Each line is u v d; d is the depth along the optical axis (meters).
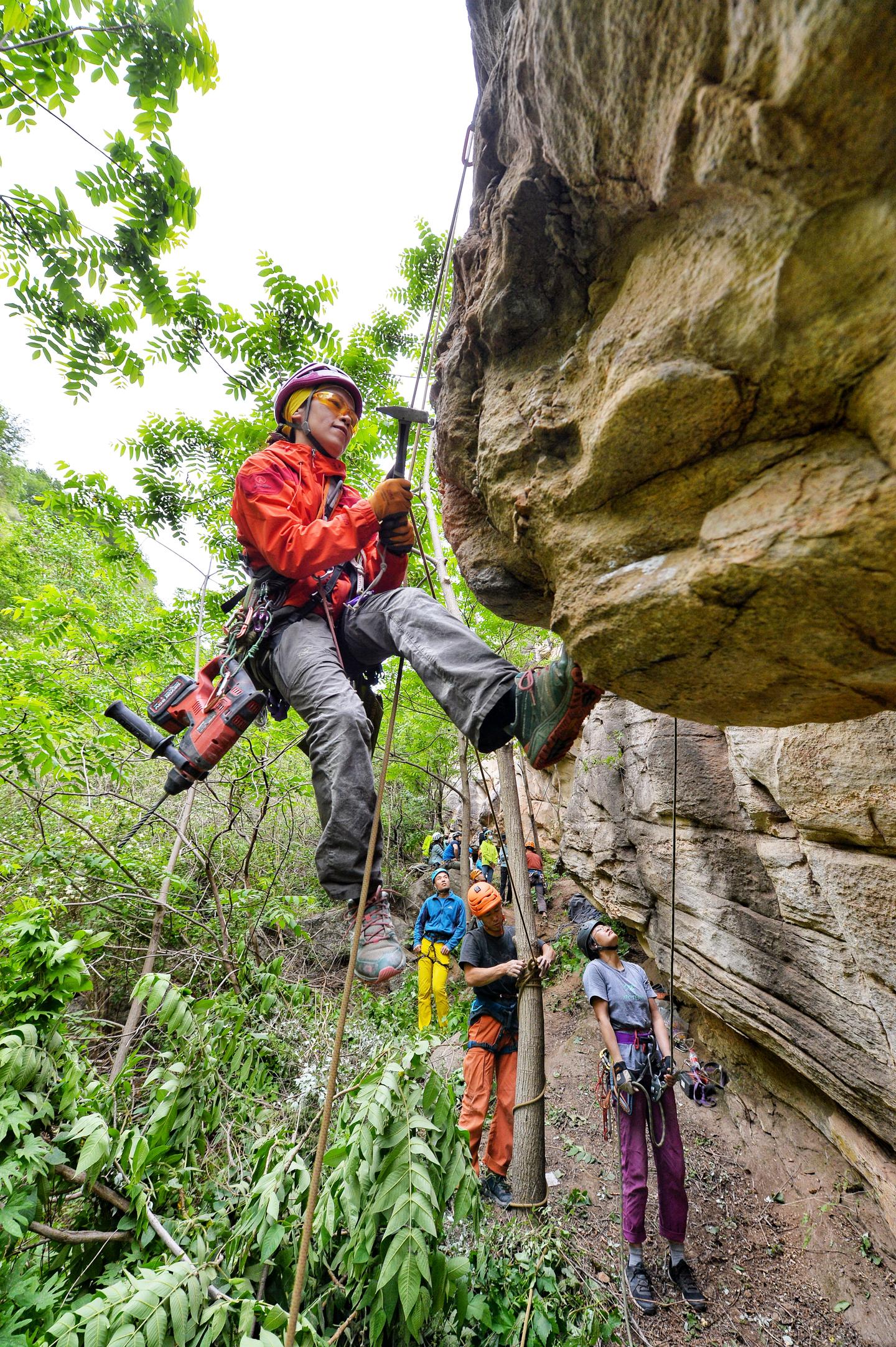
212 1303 1.54
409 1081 1.73
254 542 1.74
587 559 1.11
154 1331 1.34
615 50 0.82
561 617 1.16
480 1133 3.41
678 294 0.92
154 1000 2.17
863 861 2.33
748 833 3.35
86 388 2.73
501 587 1.62
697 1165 3.61
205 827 6.21
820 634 0.92
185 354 3.35
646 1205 2.95
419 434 1.86
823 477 0.83
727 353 0.85
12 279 2.44
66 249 2.37
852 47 0.59
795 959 2.96
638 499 1.06
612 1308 2.37
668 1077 3.10
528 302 1.26
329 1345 1.49
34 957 2.00
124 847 4.77
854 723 2.24
